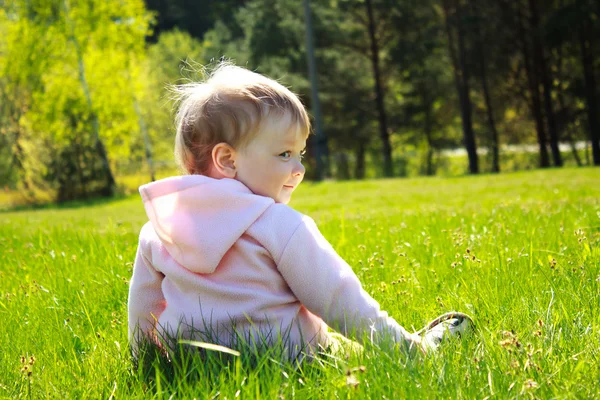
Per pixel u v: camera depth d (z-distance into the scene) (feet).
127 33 95.14
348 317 8.40
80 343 10.36
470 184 61.16
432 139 144.77
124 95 98.53
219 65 9.73
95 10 92.12
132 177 112.06
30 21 90.79
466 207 33.09
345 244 18.94
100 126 97.19
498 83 124.06
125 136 101.60
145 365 8.57
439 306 11.12
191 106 8.82
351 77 132.36
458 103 137.08
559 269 12.66
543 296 10.74
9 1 92.48
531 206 28.53
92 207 72.13
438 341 8.85
